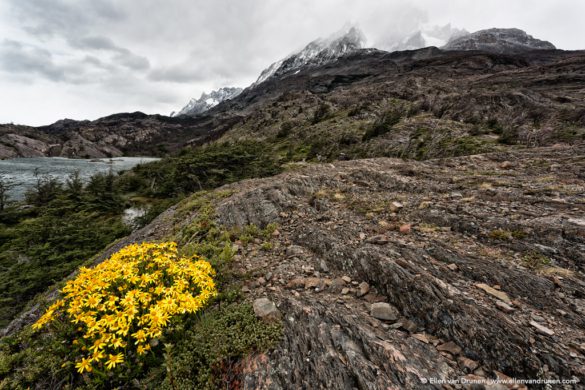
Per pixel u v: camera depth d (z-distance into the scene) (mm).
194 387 3416
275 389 3350
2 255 18266
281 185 10633
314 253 6496
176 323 4027
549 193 7211
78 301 3902
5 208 34250
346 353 3578
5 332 7062
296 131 100062
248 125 152750
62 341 3982
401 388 3086
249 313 4465
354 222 7434
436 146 42375
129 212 35594
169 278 4770
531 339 3367
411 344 3676
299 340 3904
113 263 4664
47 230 20594
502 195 7570
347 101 122562
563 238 5059
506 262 4797
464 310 3885
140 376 3684
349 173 11859
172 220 11680
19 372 4305
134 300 3805
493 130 44031
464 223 6246
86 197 35062
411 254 5262
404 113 70875
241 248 7238
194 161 36125
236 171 36312
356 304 4602
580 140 29766
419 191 9203
